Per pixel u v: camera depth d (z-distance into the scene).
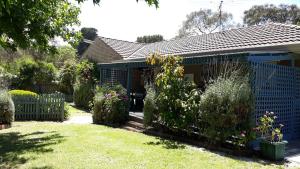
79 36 11.74
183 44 18.58
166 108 11.24
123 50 24.48
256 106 9.35
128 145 9.72
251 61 9.29
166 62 11.38
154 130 12.41
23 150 8.86
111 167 7.15
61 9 10.57
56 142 10.00
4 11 6.34
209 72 11.81
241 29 16.78
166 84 11.23
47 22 8.87
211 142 9.49
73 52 38.06
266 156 8.41
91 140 10.41
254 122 9.16
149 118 12.17
